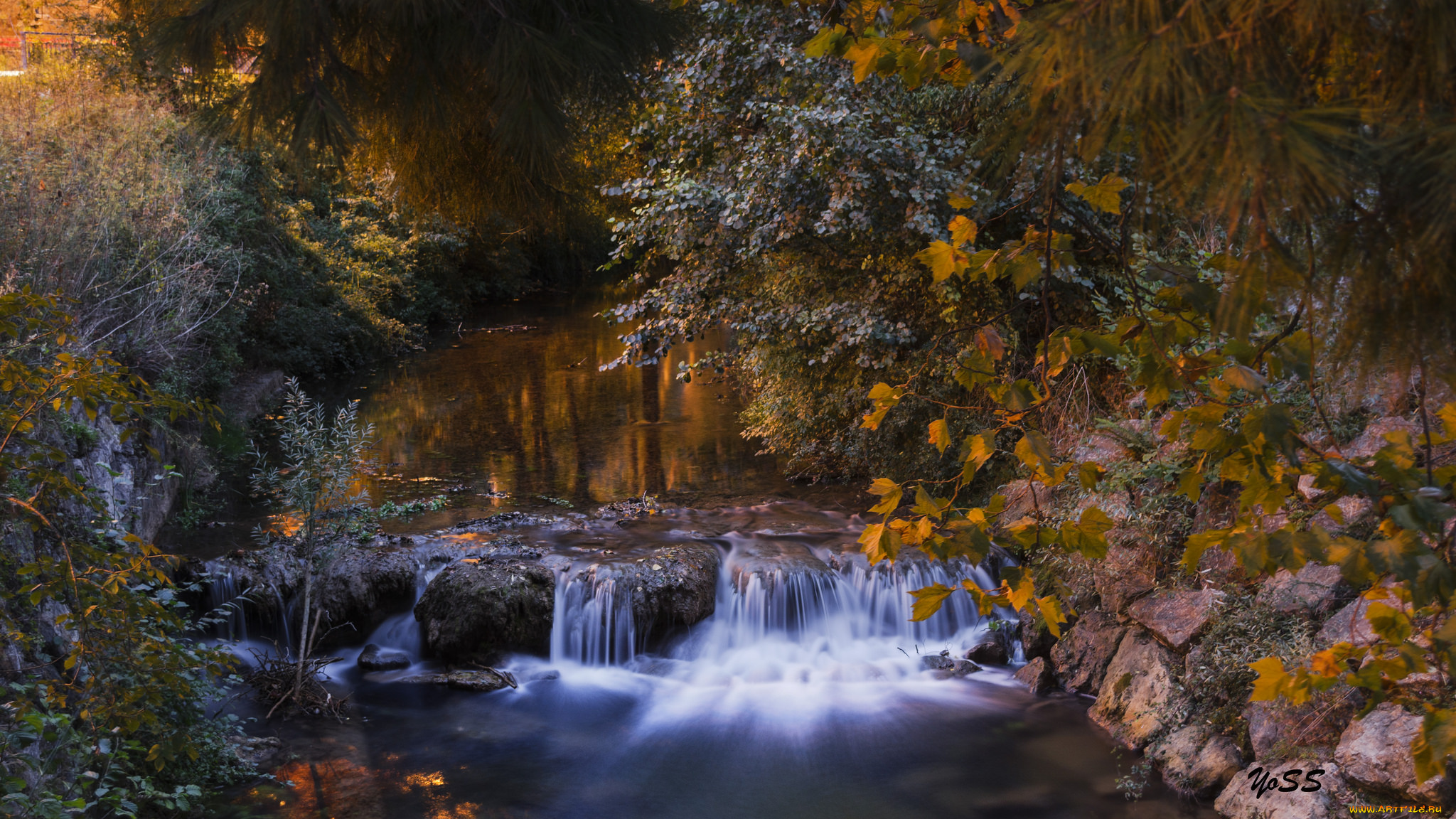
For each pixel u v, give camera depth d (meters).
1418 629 1.68
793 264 11.40
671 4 2.77
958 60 1.98
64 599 5.03
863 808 6.41
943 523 2.05
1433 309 1.13
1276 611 6.49
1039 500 8.69
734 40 9.90
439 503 11.70
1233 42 1.14
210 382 14.65
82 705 3.94
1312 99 1.20
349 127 2.43
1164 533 7.61
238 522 10.88
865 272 10.96
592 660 8.97
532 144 2.55
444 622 8.85
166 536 10.29
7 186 9.90
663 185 10.77
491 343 24.98
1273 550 1.58
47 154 11.66
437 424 16.23
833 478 12.69
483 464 13.70
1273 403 1.66
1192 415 1.81
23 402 3.79
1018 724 7.43
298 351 19.80
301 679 7.95
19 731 3.87
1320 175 1.03
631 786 6.77
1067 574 8.44
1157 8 1.15
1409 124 1.09
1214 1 1.13
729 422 15.99
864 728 7.54
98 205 10.91
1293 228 1.17
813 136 9.13
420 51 2.50
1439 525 1.46
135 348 10.70
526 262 33.97
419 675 8.64
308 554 8.12
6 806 3.61
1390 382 1.30
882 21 2.32
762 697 8.16
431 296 27.73
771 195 9.73
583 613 9.01
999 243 9.60
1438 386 1.34
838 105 9.15
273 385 17.92
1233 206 1.12
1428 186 1.06
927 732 7.41
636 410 17.03
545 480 12.88
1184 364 1.83
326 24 2.37
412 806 6.46
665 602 9.08
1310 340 1.62
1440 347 1.14
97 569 3.90
